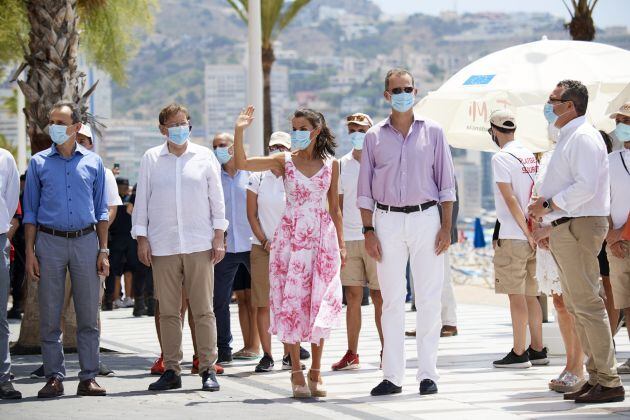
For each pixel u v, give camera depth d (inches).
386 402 504.1
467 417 460.4
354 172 628.4
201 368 545.0
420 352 530.9
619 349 693.9
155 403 498.3
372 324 919.7
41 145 731.4
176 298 545.6
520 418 455.8
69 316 711.1
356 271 626.8
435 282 528.4
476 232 1953.7
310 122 530.3
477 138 701.3
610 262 532.1
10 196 520.7
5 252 517.0
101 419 452.8
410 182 523.2
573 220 483.8
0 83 1529.3
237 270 678.5
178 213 539.5
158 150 546.0
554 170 489.7
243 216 662.5
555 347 675.4
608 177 486.6
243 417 458.3
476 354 688.4
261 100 992.9
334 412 474.6
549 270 542.3
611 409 473.4
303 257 530.9
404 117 528.4
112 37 1127.6
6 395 512.7
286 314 526.9
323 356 697.0
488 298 1239.5
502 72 673.0
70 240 519.8
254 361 675.4
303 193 534.6
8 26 1143.6
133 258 1064.2
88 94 756.0
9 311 1051.9
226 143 659.4
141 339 834.2
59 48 735.7
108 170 623.2
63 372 526.0
